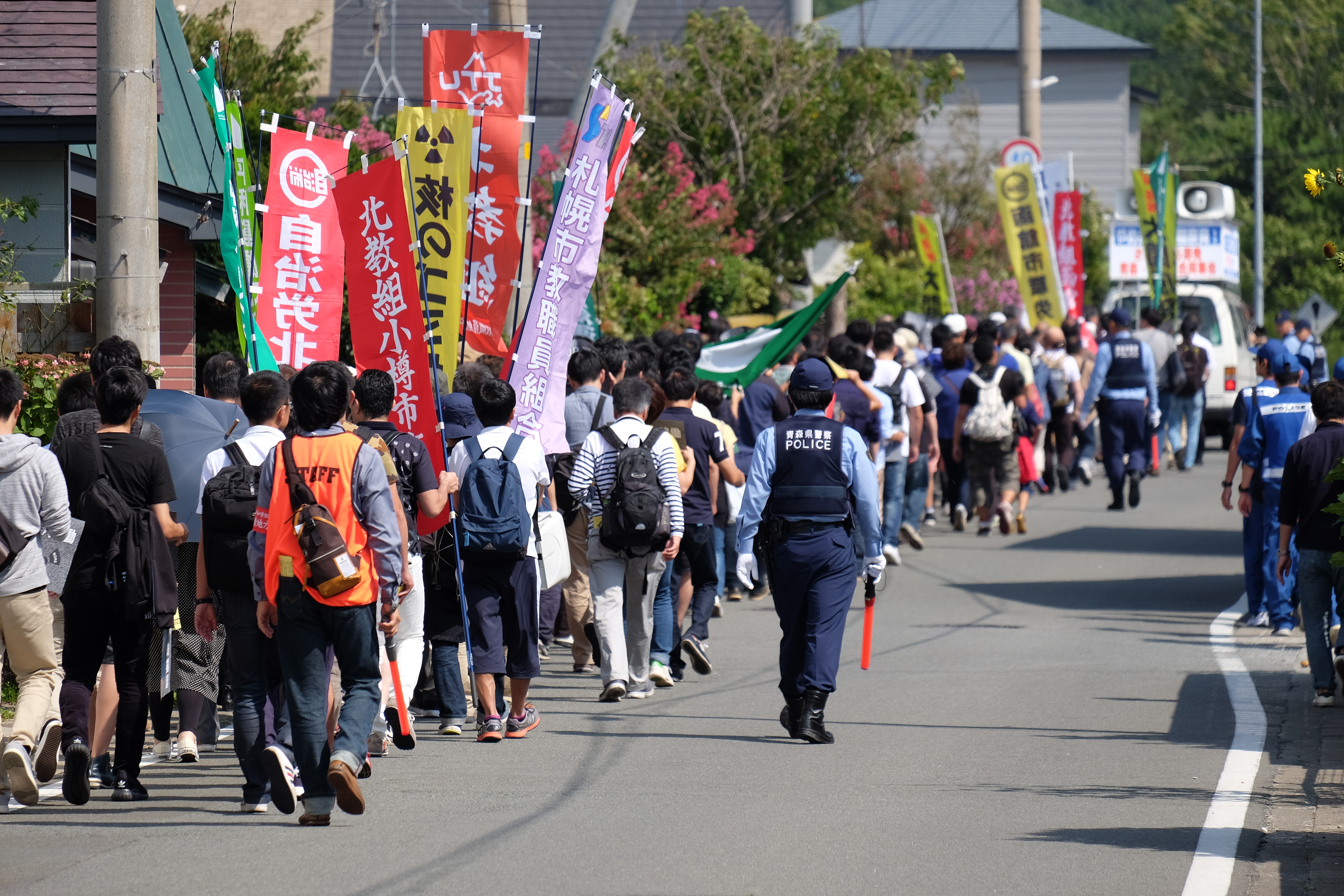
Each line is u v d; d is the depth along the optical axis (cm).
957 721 2942
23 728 2256
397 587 2217
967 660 3544
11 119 4084
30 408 3294
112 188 3225
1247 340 8938
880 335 4834
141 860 2028
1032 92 9500
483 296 3628
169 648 2623
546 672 3550
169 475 2334
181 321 4716
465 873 1969
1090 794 2397
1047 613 4166
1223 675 3347
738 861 2028
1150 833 2172
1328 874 1988
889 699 3150
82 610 2300
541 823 2222
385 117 5966
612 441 3091
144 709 2373
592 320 4797
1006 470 5562
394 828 2195
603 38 6053
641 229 6612
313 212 3075
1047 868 2000
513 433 2856
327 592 2120
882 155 8075
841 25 17312
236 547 2269
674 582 3428
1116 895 1894
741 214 7769
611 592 3156
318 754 2184
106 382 2320
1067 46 16875
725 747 2741
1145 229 7956
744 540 2823
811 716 2769
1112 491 6269
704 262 6862
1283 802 2359
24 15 4416
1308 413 3750
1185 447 7800
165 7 5009
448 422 3006
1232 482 4003
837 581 2794
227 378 2709
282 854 2058
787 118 7719
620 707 3130
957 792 2409
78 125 4122
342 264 3102
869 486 2812
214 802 2366
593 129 3284
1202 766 2578
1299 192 19262
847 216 8781
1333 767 2572
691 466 3303
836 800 2358
